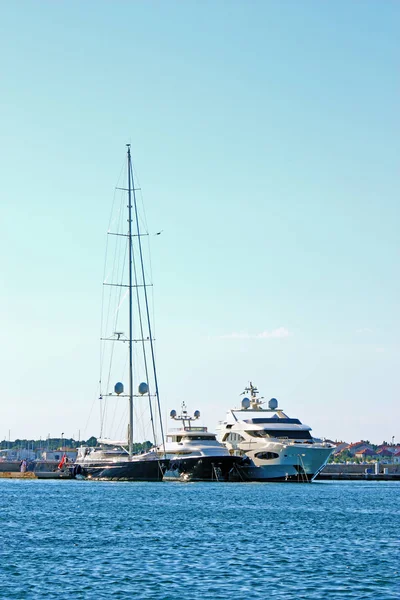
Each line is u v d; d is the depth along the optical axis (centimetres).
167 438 17275
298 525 8319
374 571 5662
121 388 17088
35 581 5247
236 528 7975
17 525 8144
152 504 10769
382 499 12481
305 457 16025
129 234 17400
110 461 16812
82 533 7488
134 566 5756
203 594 4938
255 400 17438
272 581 5303
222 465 15888
